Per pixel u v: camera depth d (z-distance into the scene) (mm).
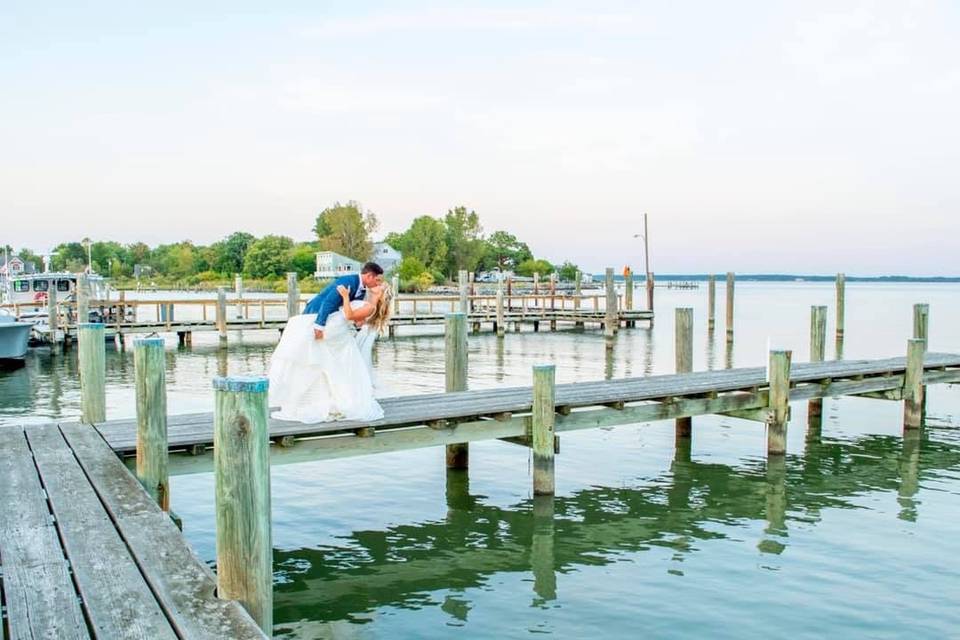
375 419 8297
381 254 116625
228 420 4383
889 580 7141
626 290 39188
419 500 9570
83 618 3977
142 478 6965
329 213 108312
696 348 29125
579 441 12664
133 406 15734
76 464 7109
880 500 9672
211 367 23094
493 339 32969
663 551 7922
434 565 7555
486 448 12242
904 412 13461
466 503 9453
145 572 4605
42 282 30422
